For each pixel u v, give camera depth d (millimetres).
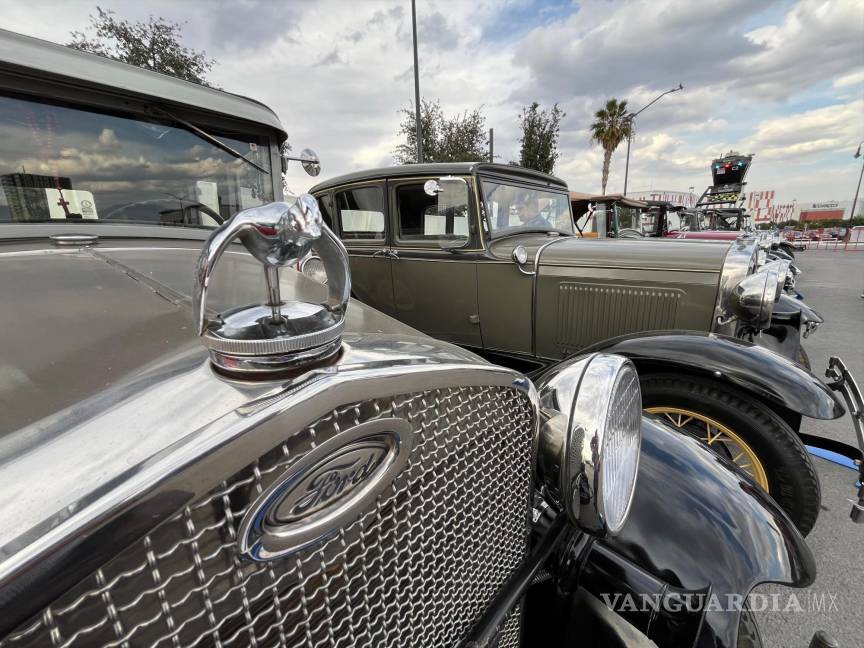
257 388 539
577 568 1077
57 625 423
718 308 2402
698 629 948
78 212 1573
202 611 503
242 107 1935
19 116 1412
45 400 590
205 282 520
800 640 1645
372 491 608
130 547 446
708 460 1241
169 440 481
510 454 916
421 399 678
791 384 1792
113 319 846
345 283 613
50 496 432
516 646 1042
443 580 801
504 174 3139
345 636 654
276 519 522
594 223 5547
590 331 2744
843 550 2064
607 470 959
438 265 3164
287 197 2416
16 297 906
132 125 1660
